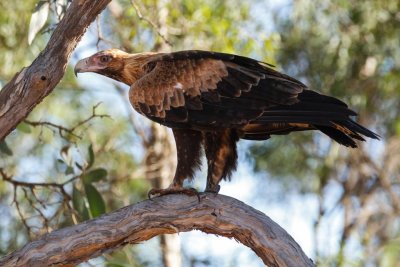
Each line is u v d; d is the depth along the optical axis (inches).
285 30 723.4
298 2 689.0
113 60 419.8
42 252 344.8
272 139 765.9
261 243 339.9
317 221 785.6
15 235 658.8
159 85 394.3
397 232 820.0
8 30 642.2
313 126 392.8
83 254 348.5
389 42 700.7
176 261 643.5
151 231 351.9
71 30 358.3
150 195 358.9
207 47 616.7
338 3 684.7
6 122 360.2
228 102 386.0
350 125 364.5
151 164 669.9
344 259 732.0
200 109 388.8
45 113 730.2
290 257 335.3
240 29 618.5
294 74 724.7
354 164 810.2
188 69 393.4
